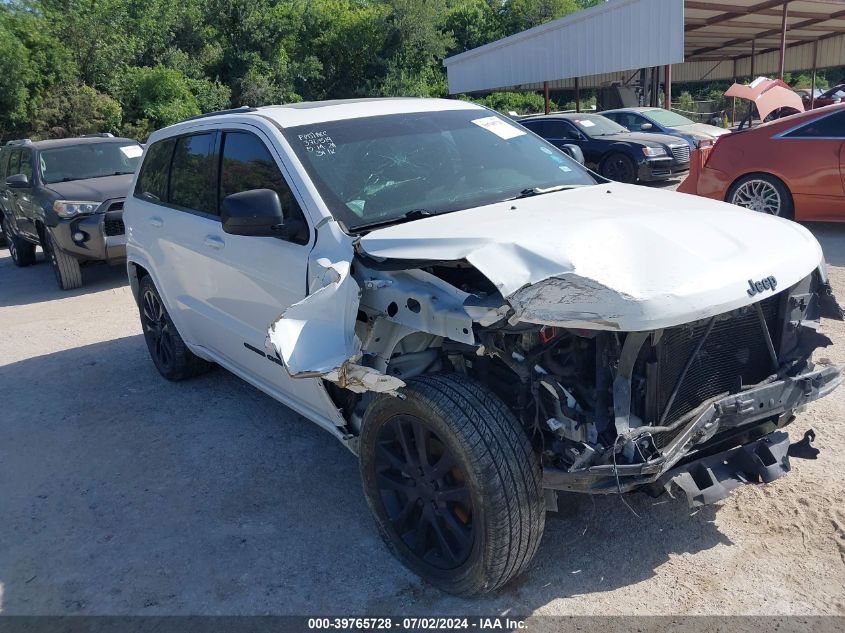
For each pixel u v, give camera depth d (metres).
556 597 3.01
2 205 11.81
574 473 2.67
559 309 2.56
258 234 3.52
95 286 9.86
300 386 3.75
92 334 7.46
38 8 29.30
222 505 3.95
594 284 2.58
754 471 2.96
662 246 2.87
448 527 2.99
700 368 2.95
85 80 30.31
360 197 3.64
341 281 3.00
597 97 33.75
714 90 51.47
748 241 3.07
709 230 3.10
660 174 13.75
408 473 3.08
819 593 2.90
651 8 18.64
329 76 43.47
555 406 2.77
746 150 8.70
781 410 2.97
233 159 4.31
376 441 3.19
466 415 2.75
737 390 3.08
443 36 45.03
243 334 4.21
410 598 3.10
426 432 2.95
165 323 5.59
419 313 2.91
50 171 10.32
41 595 3.33
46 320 8.23
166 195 5.17
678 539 3.31
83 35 29.89
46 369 6.48
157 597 3.24
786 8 19.20
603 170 14.43
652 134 14.55
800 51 30.67
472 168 4.08
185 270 4.79
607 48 20.22
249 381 4.53
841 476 3.64
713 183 9.05
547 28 21.94
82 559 3.58
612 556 3.23
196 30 36.78
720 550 3.21
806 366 3.18
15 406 5.66
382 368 3.11
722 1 18.95
